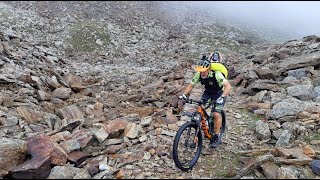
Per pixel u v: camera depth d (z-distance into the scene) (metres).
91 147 8.25
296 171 7.04
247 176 7.09
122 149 8.18
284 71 13.63
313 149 8.06
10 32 22.28
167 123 9.87
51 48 23.88
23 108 10.53
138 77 17.97
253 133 9.45
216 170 7.36
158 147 8.22
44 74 15.77
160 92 13.98
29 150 7.50
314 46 16.20
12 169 6.69
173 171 7.21
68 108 11.35
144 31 31.41
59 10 33.12
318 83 12.05
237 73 15.58
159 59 24.73
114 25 30.78
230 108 11.50
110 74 18.98
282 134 8.62
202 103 7.56
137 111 11.20
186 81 15.24
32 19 28.39
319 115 9.54
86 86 16.02
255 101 11.91
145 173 7.07
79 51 25.16
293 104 10.07
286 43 19.81
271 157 7.42
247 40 30.06
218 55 7.79
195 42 28.86
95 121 10.54
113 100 13.53
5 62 15.11
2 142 7.47
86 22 29.70
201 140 7.56
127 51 26.14
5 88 12.50
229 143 8.74
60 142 8.31
